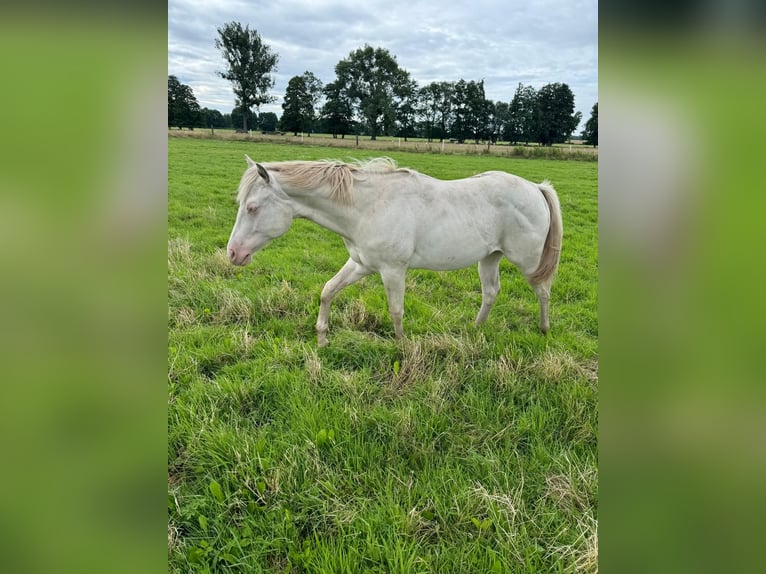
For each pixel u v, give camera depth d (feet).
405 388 9.80
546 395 9.53
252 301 13.80
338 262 19.08
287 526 6.52
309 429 8.25
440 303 14.97
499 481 7.37
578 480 7.23
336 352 11.25
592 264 20.18
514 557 6.12
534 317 14.20
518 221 11.88
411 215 10.99
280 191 10.78
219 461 7.57
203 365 10.65
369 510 6.77
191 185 36.65
